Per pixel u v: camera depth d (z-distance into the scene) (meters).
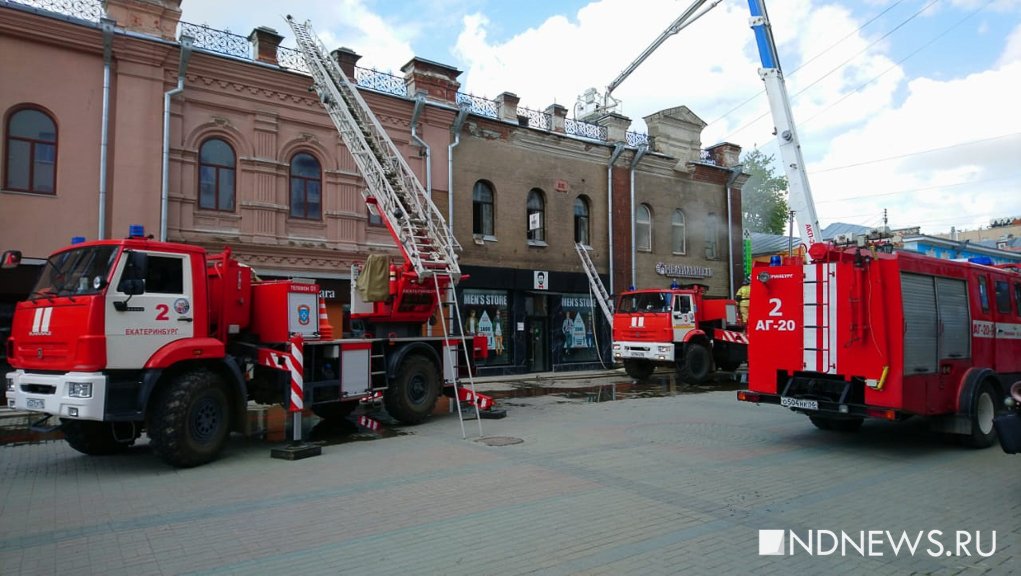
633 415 12.14
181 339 8.02
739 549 4.92
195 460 7.83
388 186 12.59
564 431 10.29
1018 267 11.62
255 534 5.27
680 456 8.33
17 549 4.93
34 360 7.76
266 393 9.63
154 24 14.87
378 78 18.39
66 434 8.31
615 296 23.33
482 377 19.62
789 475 7.33
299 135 16.86
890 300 8.33
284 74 16.50
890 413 8.06
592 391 16.80
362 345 10.43
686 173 25.95
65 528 5.45
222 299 9.09
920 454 8.62
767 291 9.51
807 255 9.14
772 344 9.41
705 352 18.44
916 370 8.41
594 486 6.79
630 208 24.09
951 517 5.78
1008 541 5.16
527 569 4.49
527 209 21.64
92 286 7.41
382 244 18.06
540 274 21.38
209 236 15.25
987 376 9.25
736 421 11.34
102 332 7.29
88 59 14.08
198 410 7.93
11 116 13.30
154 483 7.05
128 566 4.57
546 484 6.87
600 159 23.52
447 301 12.45
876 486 6.86
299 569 4.49
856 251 8.58
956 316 9.30
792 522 5.58
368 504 6.14
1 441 9.73
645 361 19.53
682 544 5.02
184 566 4.57
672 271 25.22
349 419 11.80
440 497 6.37
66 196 13.69
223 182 15.77
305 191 17.06
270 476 7.35
